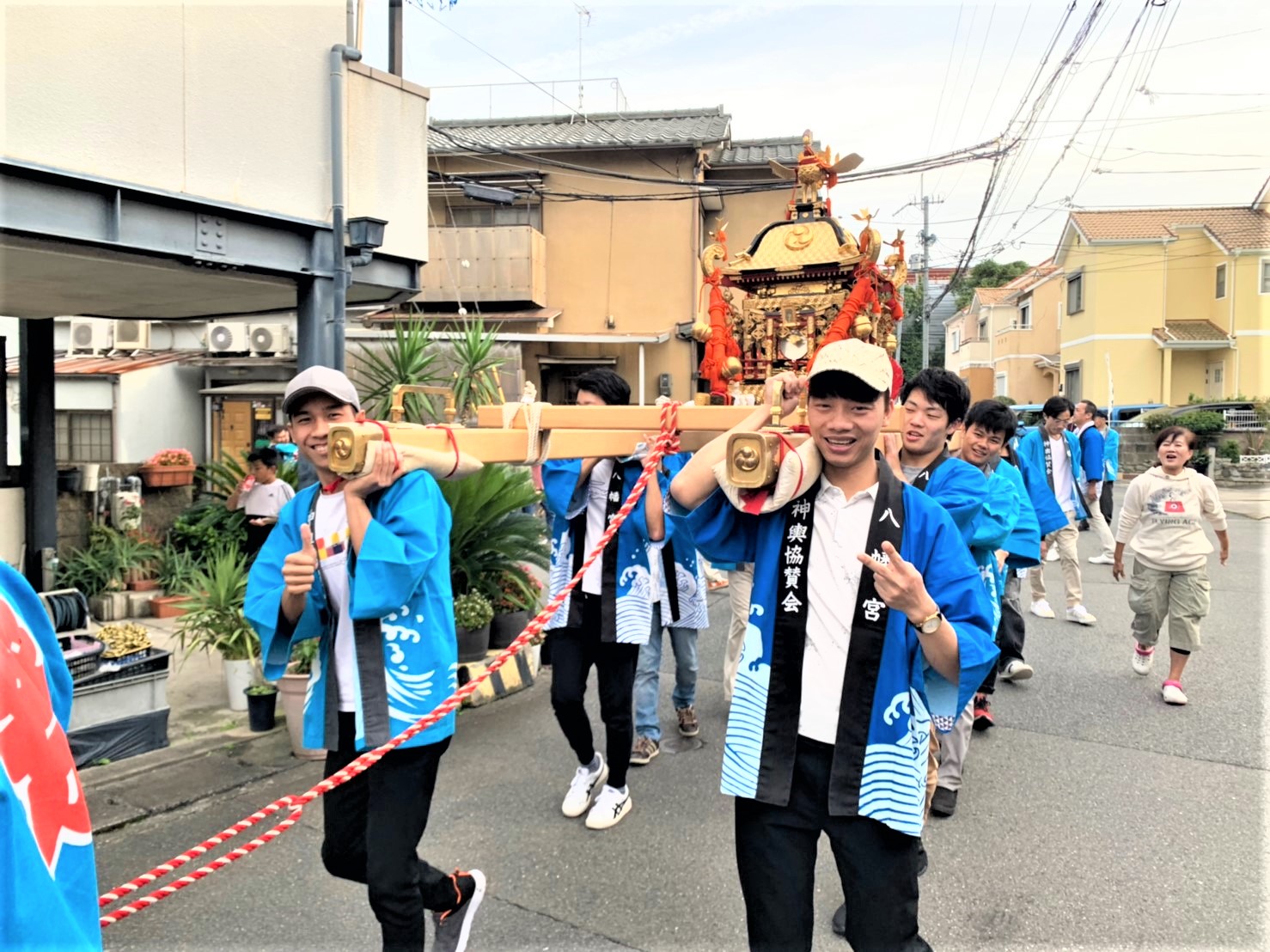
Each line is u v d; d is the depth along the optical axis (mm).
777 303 4324
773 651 2090
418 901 2373
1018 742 4703
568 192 15562
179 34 4387
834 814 1964
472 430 2539
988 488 3291
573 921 3047
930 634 1863
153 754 4609
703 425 2688
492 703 5570
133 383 12500
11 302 5676
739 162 16422
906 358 44062
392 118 5758
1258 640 6898
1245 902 3098
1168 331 26531
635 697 4492
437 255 15102
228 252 4680
